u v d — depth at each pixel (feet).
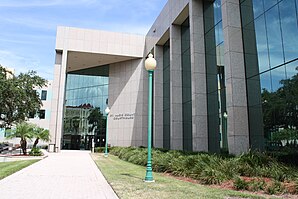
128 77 125.29
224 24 49.83
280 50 40.65
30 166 48.60
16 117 104.22
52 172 40.14
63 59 112.88
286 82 38.93
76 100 141.59
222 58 56.95
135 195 22.52
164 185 27.84
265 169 30.89
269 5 43.45
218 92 57.52
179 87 77.25
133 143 116.06
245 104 46.62
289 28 39.14
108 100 130.31
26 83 107.24
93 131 132.67
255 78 45.32
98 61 129.49
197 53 63.93
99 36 118.73
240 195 22.48
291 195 23.07
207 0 65.36
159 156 47.29
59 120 108.68
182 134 74.79
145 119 115.55
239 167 31.60
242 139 45.03
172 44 79.25
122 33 121.80
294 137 36.27
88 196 22.88
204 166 33.09
